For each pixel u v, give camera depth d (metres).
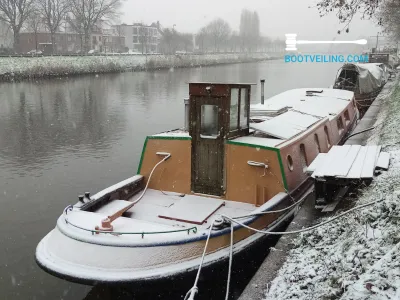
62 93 34.12
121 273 6.20
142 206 8.46
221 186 8.61
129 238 6.38
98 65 52.12
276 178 8.20
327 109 14.08
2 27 86.06
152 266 6.30
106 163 15.96
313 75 54.25
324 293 5.02
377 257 5.25
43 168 15.34
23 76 43.00
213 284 7.13
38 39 82.69
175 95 33.41
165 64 64.75
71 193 12.97
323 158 8.91
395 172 8.05
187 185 8.89
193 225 7.56
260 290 5.67
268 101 14.84
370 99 22.95
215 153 8.57
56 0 75.50
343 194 8.45
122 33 111.69
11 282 8.30
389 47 57.47
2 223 10.88
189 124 8.70
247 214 7.77
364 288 4.59
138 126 22.12
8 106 27.86
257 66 78.94
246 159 8.38
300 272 5.81
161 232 6.49
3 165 15.67
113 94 33.78
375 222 6.23
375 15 10.49
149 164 9.22
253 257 7.53
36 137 19.81
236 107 8.70
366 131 14.66
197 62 74.31
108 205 7.92
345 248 5.95
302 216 7.91
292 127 10.32
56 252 6.52
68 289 8.06
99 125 22.38
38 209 11.77
